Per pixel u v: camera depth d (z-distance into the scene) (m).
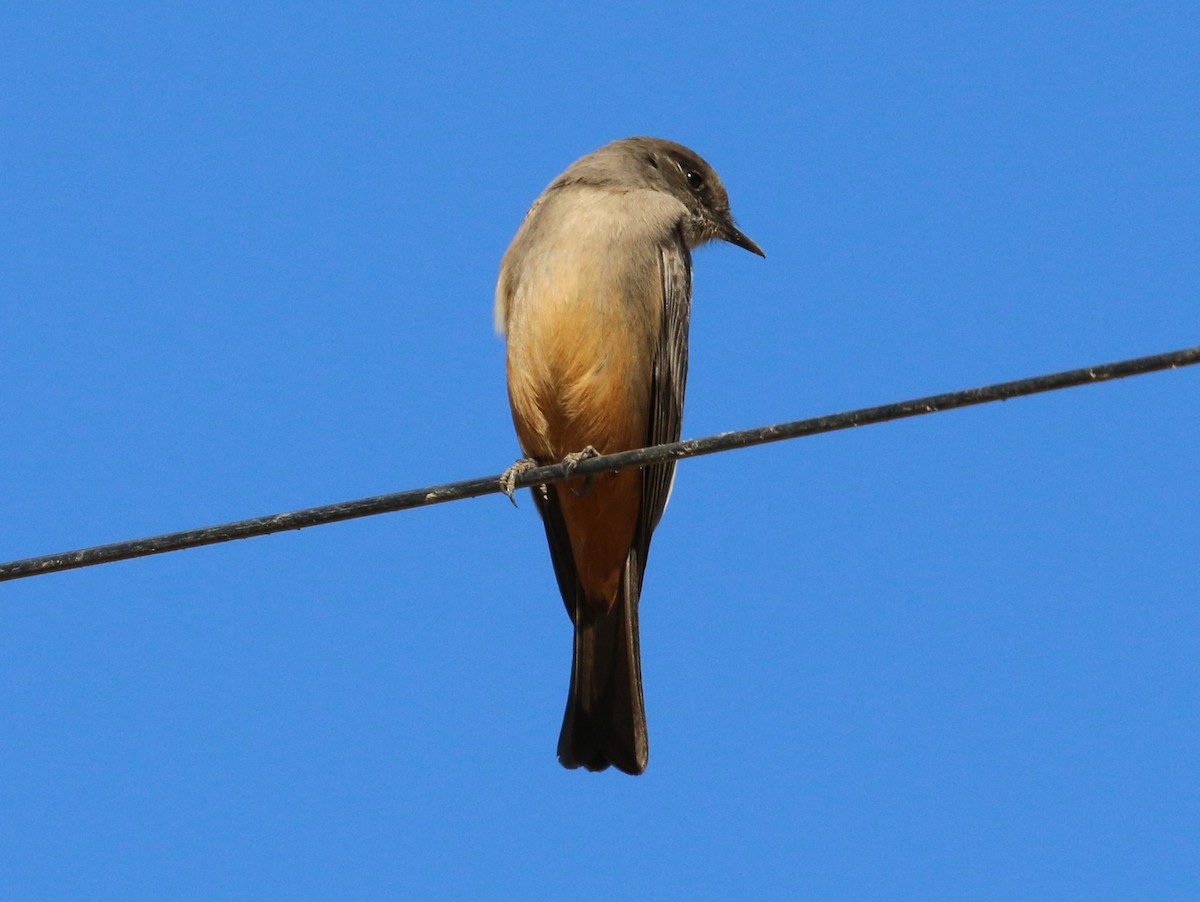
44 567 9.97
